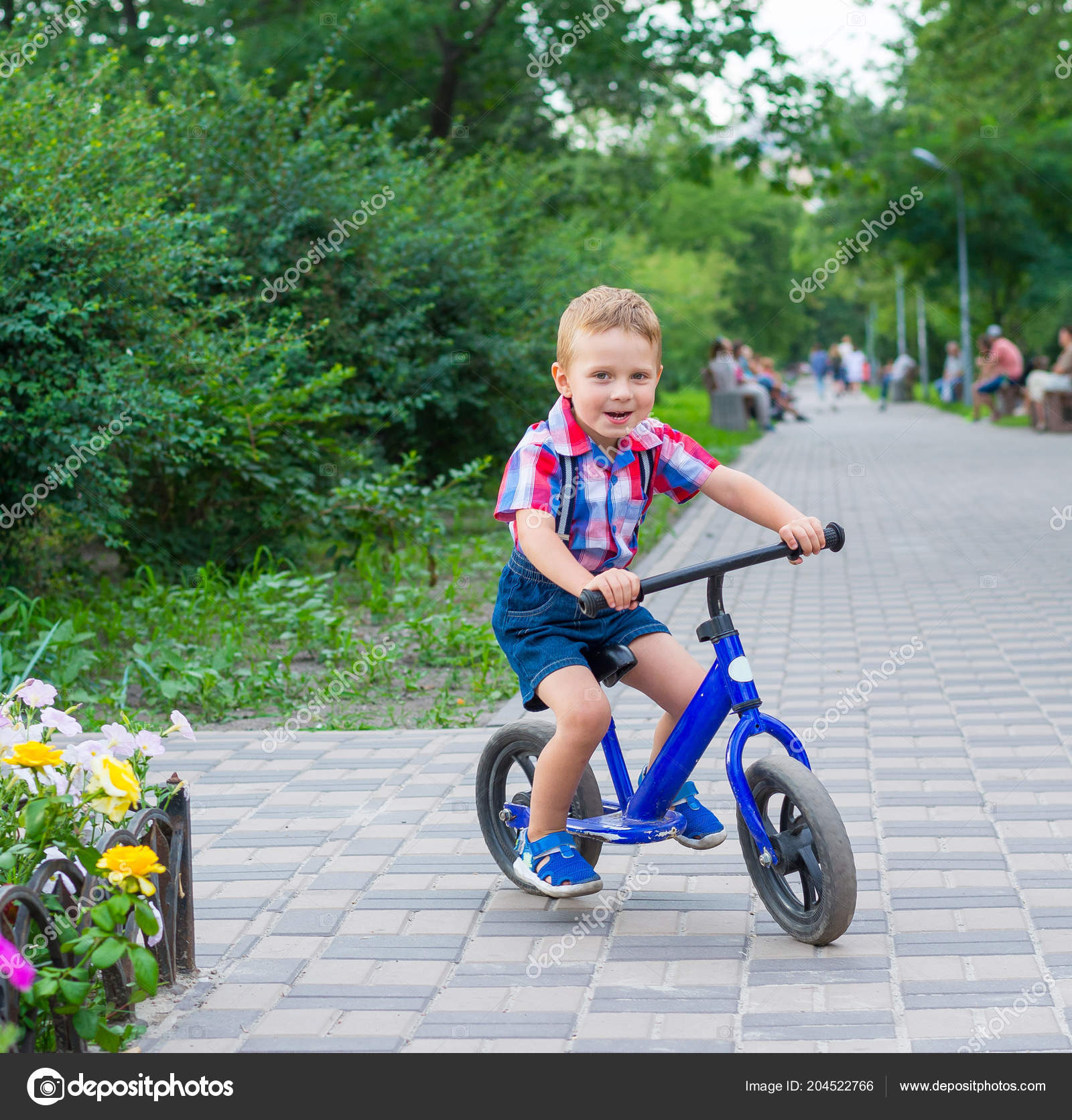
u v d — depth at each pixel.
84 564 8.58
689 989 3.14
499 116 20.80
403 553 9.59
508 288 13.09
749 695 3.39
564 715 3.40
